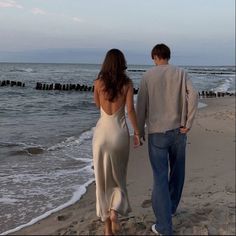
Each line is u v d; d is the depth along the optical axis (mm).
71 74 78312
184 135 4230
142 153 9594
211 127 13828
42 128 14234
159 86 4152
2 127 14164
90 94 36188
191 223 4441
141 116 4238
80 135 12898
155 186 4090
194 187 6617
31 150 10156
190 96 4078
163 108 4160
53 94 34906
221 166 8250
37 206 5910
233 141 11234
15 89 38188
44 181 7266
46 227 4832
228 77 89500
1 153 9727
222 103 26438
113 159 3932
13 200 6172
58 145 10977
